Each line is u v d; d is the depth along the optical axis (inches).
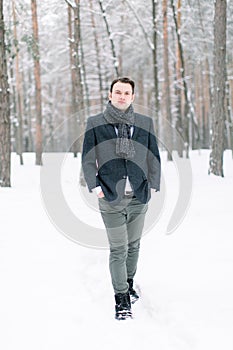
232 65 767.7
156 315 120.2
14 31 623.2
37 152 634.2
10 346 105.0
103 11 643.5
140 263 161.5
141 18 733.9
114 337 108.2
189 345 101.7
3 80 355.6
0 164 365.4
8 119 364.2
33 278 148.3
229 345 100.2
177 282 141.1
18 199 301.7
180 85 732.7
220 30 407.2
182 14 706.2
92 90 991.6
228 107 726.5
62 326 114.7
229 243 182.9
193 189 326.6
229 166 519.5
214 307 120.8
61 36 858.8
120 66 901.2
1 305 127.3
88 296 134.3
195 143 1008.9
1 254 173.5
